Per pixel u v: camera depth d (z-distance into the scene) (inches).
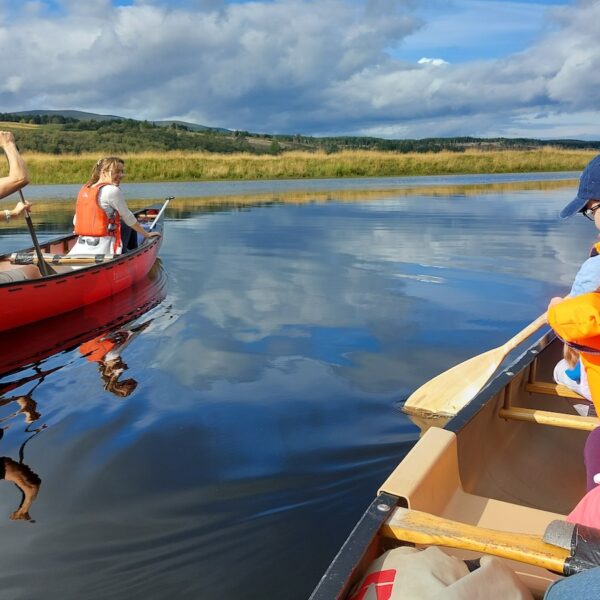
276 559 85.7
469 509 89.1
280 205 629.6
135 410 136.0
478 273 282.2
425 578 59.1
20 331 195.9
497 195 738.2
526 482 112.4
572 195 730.2
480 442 103.9
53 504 99.2
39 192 826.8
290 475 108.2
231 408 137.2
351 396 143.7
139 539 90.2
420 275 278.4
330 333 192.4
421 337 188.2
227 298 237.5
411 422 130.0
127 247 295.1
